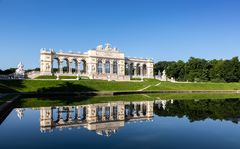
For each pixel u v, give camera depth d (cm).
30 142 2569
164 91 11550
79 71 16612
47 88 9788
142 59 19475
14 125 3441
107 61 17750
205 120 3872
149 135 2906
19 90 9219
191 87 13200
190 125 3491
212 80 19362
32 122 3653
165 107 5469
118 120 3872
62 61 15812
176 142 2619
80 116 4203
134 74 19250
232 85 14375
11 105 5047
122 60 18350
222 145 2511
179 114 4466
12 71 16525
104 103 6203
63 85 10306
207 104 6106
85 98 7850
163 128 3300
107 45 17712
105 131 3105
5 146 2423
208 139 2739
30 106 5469
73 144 2506
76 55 16412
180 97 8594
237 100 7344
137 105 5812
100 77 15088
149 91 11125
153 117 4150
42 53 15000
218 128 3300
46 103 6128
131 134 2956
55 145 2462
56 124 3522
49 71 15162
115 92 9850
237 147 2444
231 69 19300
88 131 3095
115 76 15588
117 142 2597
